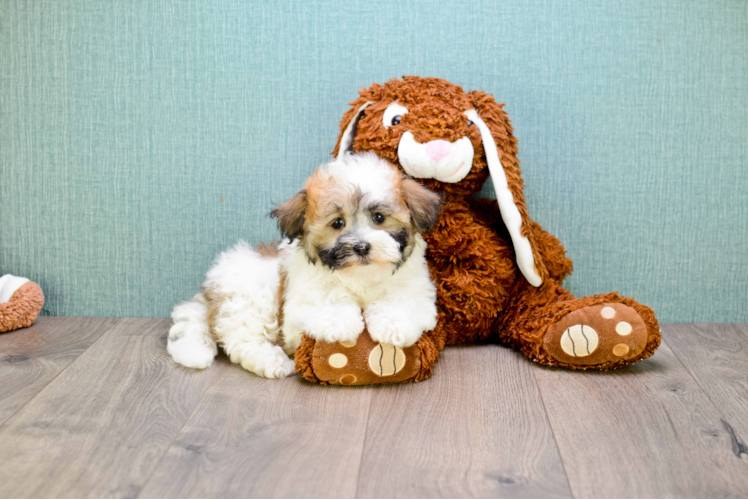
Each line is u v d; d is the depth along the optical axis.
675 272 1.93
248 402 1.37
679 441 1.21
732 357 1.66
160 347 1.72
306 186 1.47
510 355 1.67
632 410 1.34
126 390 1.43
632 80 1.85
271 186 1.91
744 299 1.94
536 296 1.70
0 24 1.86
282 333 1.55
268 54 1.85
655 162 1.88
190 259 1.95
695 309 1.95
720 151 1.88
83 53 1.86
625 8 1.82
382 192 1.41
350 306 1.45
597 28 1.83
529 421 1.29
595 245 1.92
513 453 1.16
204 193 1.92
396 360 1.43
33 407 1.34
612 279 1.94
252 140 1.89
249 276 1.58
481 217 1.79
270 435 1.22
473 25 1.83
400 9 1.83
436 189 1.67
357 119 1.73
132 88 1.87
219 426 1.26
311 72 1.86
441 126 1.58
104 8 1.84
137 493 1.03
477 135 1.63
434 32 1.83
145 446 1.18
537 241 1.77
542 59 1.84
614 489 1.05
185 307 1.69
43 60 1.87
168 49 1.85
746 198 1.90
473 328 1.72
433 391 1.43
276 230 1.92
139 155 1.90
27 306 1.85
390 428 1.25
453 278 1.67
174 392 1.42
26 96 1.89
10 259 1.96
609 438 1.22
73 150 1.91
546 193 1.89
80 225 1.94
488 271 1.67
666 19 1.82
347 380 1.44
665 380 1.50
